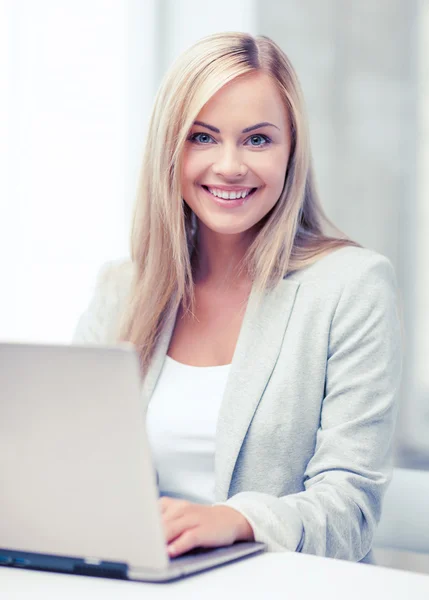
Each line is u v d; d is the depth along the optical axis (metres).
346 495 1.29
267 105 1.54
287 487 1.52
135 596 0.86
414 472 1.80
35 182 3.32
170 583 0.91
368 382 1.46
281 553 1.07
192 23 3.12
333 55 2.89
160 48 3.17
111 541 0.92
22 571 0.96
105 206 3.25
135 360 0.86
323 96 2.90
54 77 3.29
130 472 0.89
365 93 2.84
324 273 1.58
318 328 1.54
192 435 1.57
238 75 1.53
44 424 0.91
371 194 2.83
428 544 1.69
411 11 2.79
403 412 2.66
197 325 1.70
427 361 2.67
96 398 0.88
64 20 3.28
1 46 3.33
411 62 2.79
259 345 1.55
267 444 1.51
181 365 1.67
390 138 2.81
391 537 1.73
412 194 2.77
